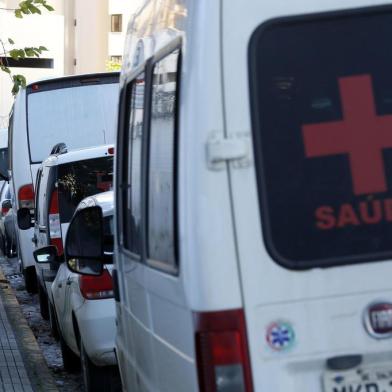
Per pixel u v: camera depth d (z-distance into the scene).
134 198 8.18
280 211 5.91
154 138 7.24
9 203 38.12
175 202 6.36
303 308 5.89
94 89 25.61
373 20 6.08
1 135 43.47
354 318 5.92
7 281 29.45
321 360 5.89
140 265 7.73
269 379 5.86
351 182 5.98
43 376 16.16
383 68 6.07
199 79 5.94
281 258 5.88
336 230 5.95
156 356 7.35
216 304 5.83
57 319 17.12
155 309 7.19
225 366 5.82
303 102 5.99
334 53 6.04
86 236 10.49
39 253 15.47
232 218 5.86
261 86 5.96
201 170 5.88
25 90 25.44
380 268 5.95
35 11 20.42
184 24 6.32
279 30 6.01
